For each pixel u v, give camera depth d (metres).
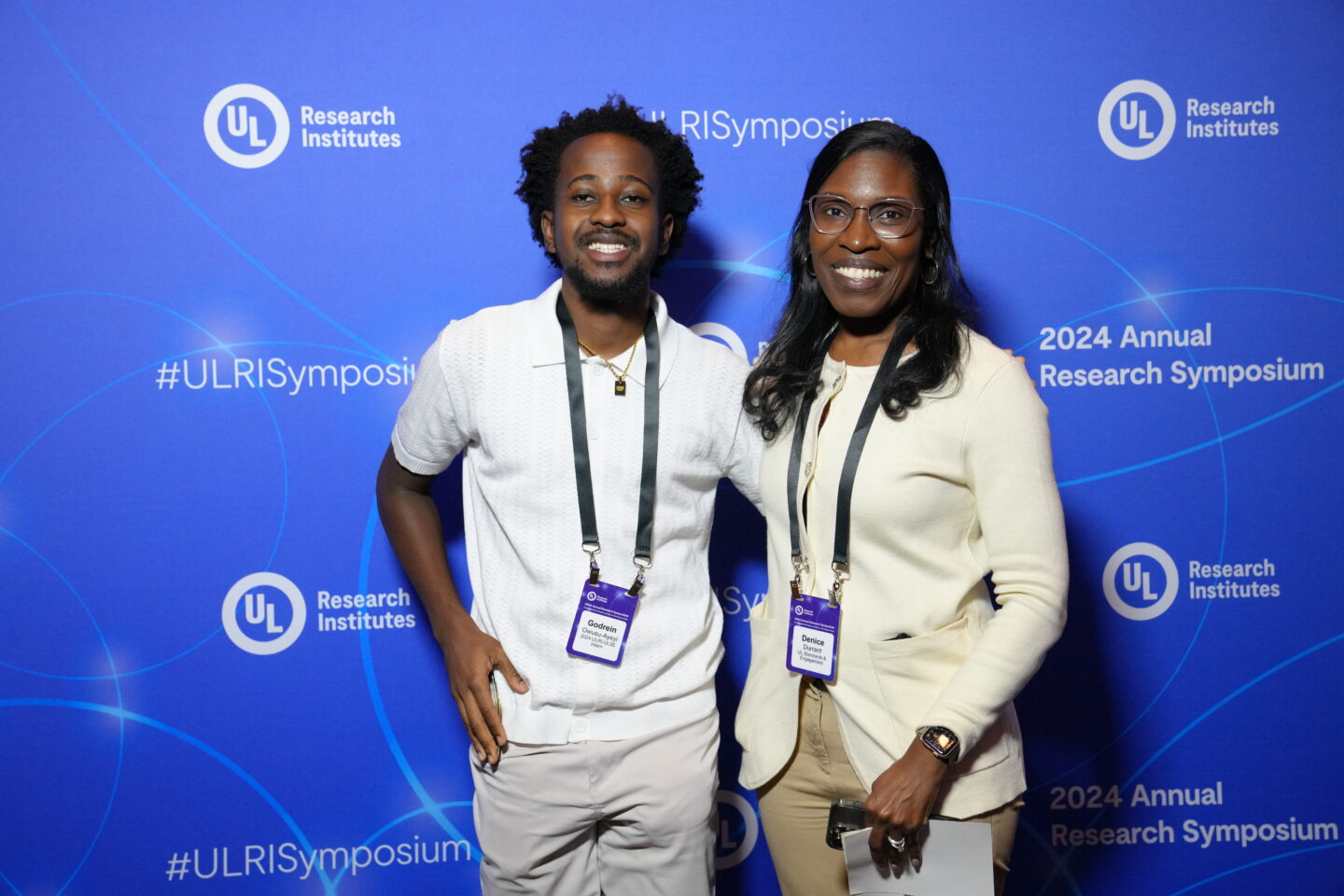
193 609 1.94
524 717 1.52
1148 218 2.00
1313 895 2.03
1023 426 1.32
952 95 1.97
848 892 1.50
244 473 1.94
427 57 1.92
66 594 1.92
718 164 1.97
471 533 1.63
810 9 1.96
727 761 2.04
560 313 1.56
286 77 1.90
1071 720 2.04
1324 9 1.98
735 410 1.60
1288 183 2.00
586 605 1.50
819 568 1.45
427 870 2.00
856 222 1.40
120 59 1.88
